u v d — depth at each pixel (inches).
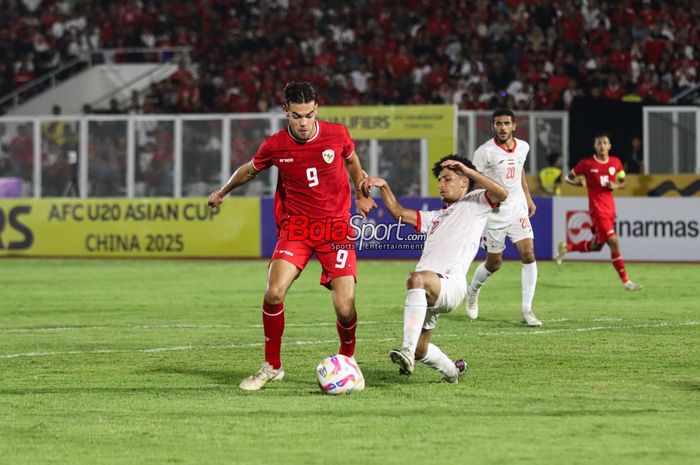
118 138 2281.0
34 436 636.7
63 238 2215.8
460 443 609.6
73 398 755.4
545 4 2878.9
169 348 1011.3
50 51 3125.0
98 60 3051.2
